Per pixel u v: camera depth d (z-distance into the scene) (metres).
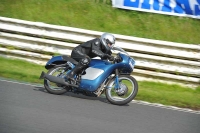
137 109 15.45
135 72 21.16
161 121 13.98
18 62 21.95
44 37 22.61
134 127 12.73
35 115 12.66
